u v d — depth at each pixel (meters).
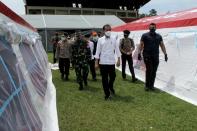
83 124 7.54
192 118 7.92
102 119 7.96
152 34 11.29
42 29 39.38
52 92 10.38
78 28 41.09
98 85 13.12
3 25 4.93
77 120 7.87
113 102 9.80
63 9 70.69
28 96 5.55
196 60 10.04
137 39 16.11
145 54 11.44
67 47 14.59
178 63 11.16
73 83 13.84
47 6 70.25
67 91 11.84
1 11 5.69
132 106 9.27
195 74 10.01
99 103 9.71
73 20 43.50
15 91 4.69
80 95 11.03
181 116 8.12
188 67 10.48
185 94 10.45
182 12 14.18
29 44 8.99
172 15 14.47
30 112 5.18
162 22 12.75
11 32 5.38
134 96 10.68
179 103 9.59
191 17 10.56
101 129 7.17
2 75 4.36
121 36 19.22
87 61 12.35
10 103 4.24
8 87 4.41
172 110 8.73
